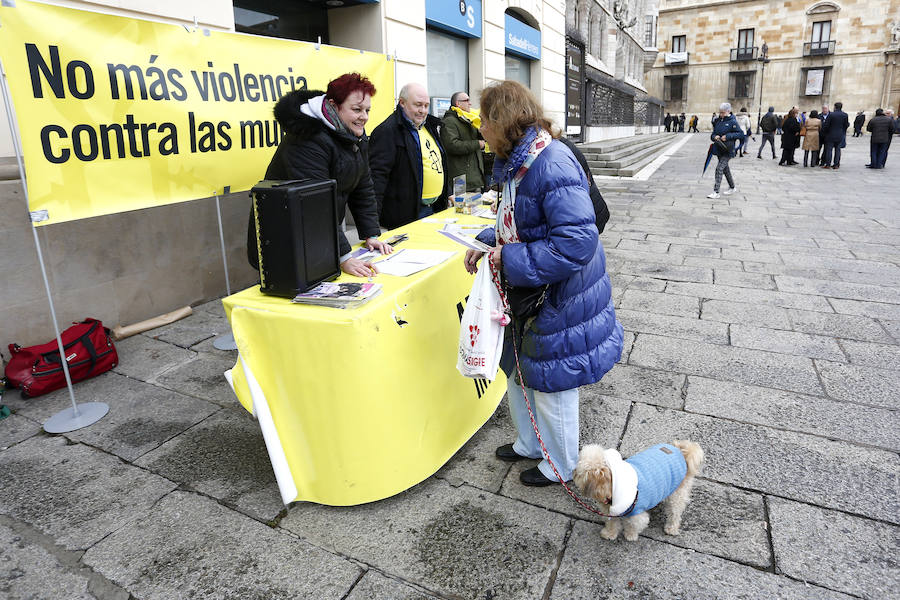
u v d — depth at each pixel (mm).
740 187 11398
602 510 1948
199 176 3352
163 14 4043
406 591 1846
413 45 7133
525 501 2283
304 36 6195
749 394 3100
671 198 10172
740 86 47188
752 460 2510
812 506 2205
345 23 6492
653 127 41125
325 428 2137
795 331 3967
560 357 2066
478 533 2105
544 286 1972
